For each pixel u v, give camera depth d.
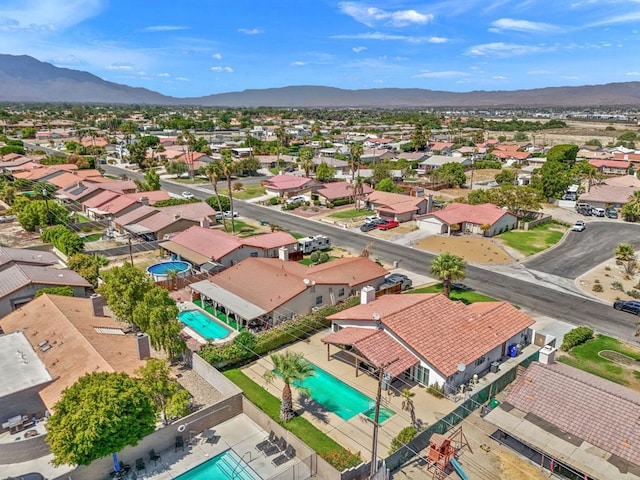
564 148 140.62
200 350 39.19
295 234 76.69
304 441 29.53
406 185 113.12
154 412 27.64
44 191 83.75
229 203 86.88
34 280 46.31
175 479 26.98
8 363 33.38
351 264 53.00
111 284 41.59
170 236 68.38
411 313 38.44
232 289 47.94
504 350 39.91
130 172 136.88
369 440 29.89
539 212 89.75
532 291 54.44
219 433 31.03
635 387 35.62
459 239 74.31
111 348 35.72
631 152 161.88
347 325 40.56
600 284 56.47
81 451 24.20
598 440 25.36
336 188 101.06
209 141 193.25
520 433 27.19
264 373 37.75
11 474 26.80
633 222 86.62
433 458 27.78
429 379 35.09
